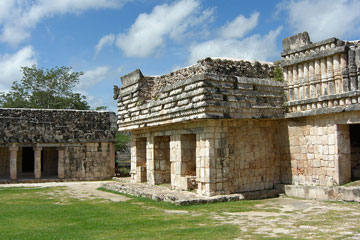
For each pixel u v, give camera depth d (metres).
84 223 11.70
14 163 28.84
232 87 16.02
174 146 18.84
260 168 17.72
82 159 30.67
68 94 45.59
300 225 10.55
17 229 10.90
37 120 29.61
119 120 24.09
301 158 17.12
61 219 12.51
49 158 35.69
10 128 28.77
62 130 30.16
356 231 9.57
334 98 15.12
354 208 13.33
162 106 18.70
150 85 21.75
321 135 16.17
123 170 38.28
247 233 9.63
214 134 16.14
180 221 11.58
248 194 16.39
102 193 20.08
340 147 15.48
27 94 43.91
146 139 24.27
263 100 16.94
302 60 16.52
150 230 10.39
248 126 17.50
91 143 31.11
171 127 19.16
